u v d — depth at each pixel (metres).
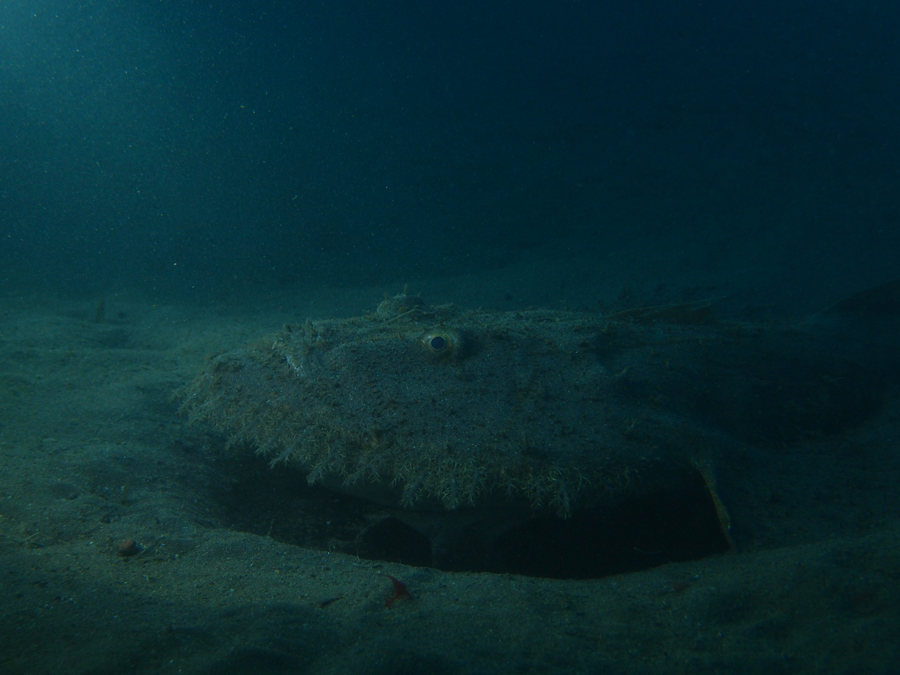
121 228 19.03
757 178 18.19
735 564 2.19
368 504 3.21
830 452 3.15
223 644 1.46
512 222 18.00
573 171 24.09
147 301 10.73
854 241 9.92
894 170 15.09
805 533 2.36
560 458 2.55
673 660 1.56
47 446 3.05
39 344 5.69
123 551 2.12
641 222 15.92
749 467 2.80
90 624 1.51
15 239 17.59
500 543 2.69
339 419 2.67
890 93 29.44
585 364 3.00
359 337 3.02
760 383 3.46
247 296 11.41
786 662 1.49
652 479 2.63
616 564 2.78
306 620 1.64
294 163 28.66
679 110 32.56
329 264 14.45
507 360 2.93
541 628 1.73
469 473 2.49
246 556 2.25
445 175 25.44
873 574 1.74
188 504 2.81
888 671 1.36
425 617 1.78
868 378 3.91
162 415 3.81
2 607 1.54
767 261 9.98
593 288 10.23
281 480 3.38
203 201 22.70
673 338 3.52
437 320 3.40
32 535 2.15
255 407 2.84
